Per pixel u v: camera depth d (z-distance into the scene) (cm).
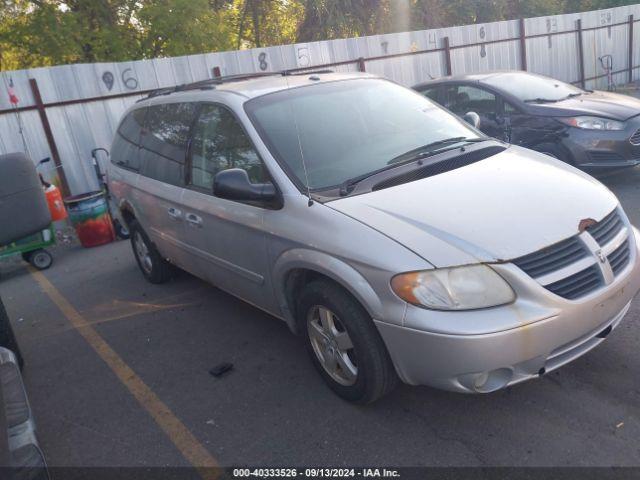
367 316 293
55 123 848
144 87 929
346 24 1722
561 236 278
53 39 1240
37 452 214
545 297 264
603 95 786
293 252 321
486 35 1412
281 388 358
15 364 283
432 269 264
